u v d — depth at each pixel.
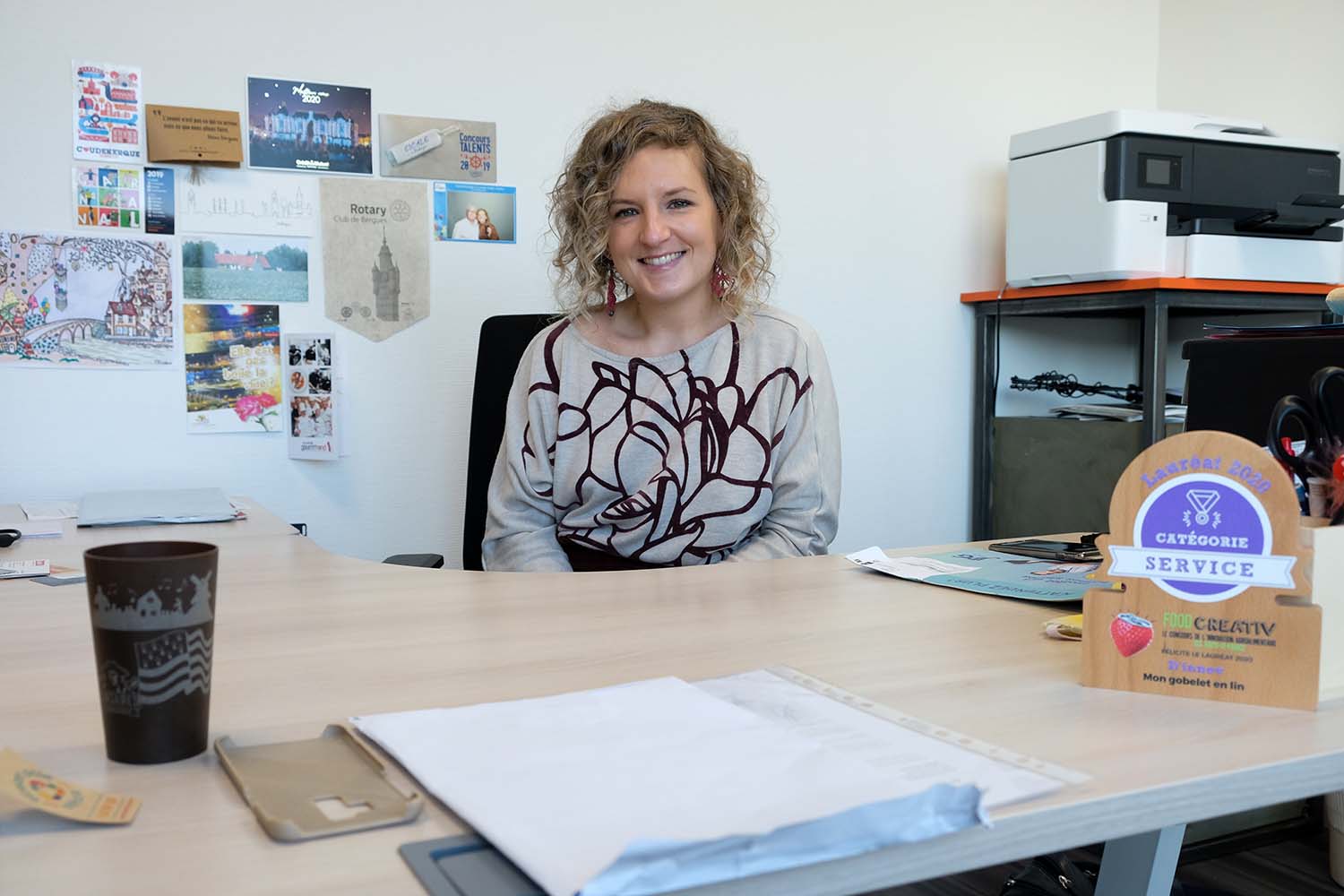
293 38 2.27
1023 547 1.24
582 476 1.53
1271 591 0.65
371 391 2.38
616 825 0.44
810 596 0.99
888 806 0.44
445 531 2.47
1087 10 3.11
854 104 2.80
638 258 1.55
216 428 2.27
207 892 0.40
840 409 2.84
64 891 0.40
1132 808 0.50
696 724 0.57
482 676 0.71
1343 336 0.99
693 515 1.50
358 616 0.90
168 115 2.17
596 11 2.52
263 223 2.27
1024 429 2.81
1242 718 0.62
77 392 2.17
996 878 1.69
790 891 0.43
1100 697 0.66
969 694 0.66
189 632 0.55
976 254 2.99
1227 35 3.00
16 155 2.09
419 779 0.50
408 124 2.37
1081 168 2.47
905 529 2.95
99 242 2.16
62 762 0.55
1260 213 2.46
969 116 2.96
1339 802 1.62
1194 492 0.67
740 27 2.66
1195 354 1.11
